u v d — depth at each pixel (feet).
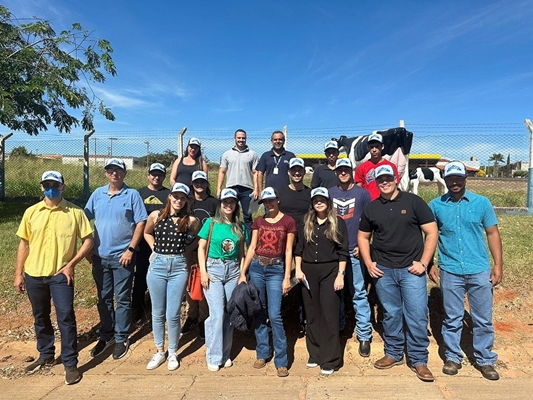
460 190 12.61
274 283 13.58
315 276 13.41
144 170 41.88
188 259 14.42
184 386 12.46
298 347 15.26
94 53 36.83
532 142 29.55
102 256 14.28
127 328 14.76
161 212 14.11
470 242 12.62
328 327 13.19
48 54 35.42
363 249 13.50
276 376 13.14
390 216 12.75
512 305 16.87
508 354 14.01
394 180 12.68
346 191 15.19
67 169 43.32
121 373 13.47
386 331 13.42
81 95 37.42
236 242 13.66
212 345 13.56
